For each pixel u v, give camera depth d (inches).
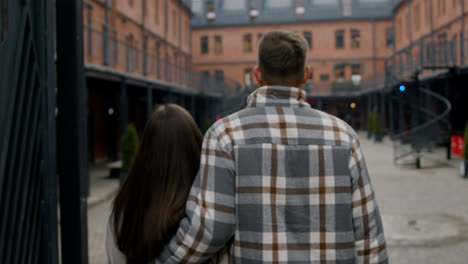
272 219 48.1
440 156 634.8
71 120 61.8
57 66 61.8
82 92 63.9
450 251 198.8
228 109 1031.0
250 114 51.3
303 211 48.6
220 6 1656.0
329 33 1557.6
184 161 55.6
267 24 1573.6
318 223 48.5
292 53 51.6
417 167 528.1
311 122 50.8
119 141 754.8
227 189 48.9
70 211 61.7
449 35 888.9
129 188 55.9
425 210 291.9
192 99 888.9
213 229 47.7
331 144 49.9
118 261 55.8
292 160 49.0
